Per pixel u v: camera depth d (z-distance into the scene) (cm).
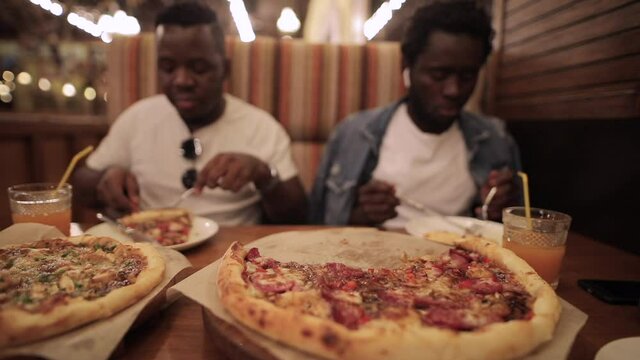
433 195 172
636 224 128
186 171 168
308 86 221
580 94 151
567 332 62
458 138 176
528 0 184
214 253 105
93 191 172
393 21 357
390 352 53
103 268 80
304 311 64
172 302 77
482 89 213
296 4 453
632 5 127
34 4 294
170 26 151
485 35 147
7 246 90
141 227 117
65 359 54
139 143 176
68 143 283
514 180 168
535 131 181
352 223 172
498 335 56
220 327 60
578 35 152
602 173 142
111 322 61
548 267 87
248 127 183
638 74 126
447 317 62
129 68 218
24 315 57
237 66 219
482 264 89
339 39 322
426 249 101
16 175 254
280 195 169
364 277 81
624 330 71
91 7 317
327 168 193
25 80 313
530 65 183
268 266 84
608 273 97
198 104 162
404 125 178
